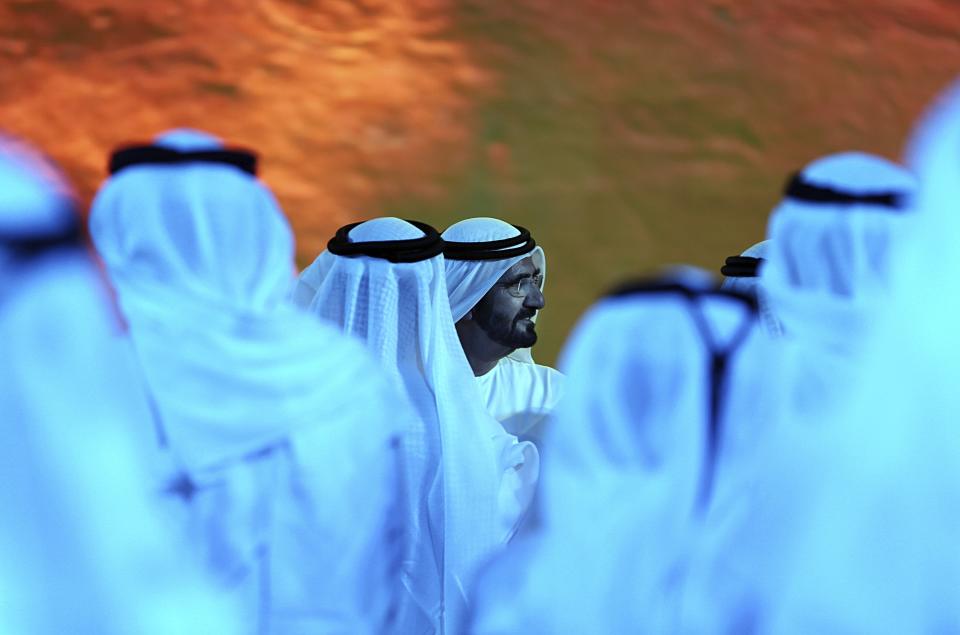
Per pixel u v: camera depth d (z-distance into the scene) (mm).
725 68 26594
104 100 23312
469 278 10391
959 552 3891
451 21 25219
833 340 4055
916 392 3908
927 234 3969
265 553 4590
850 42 27688
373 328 7539
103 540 3932
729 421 3900
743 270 8688
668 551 3941
